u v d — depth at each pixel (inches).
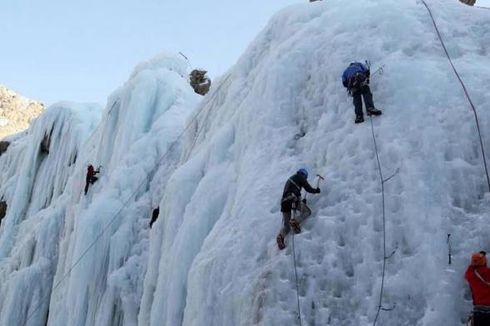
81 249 632.4
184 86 844.0
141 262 621.9
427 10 438.3
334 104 397.7
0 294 853.2
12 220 1044.5
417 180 315.9
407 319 274.8
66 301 649.0
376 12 442.9
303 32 472.7
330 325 290.7
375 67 398.6
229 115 514.0
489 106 338.0
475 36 413.1
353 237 315.9
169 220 493.7
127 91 807.7
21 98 2311.8
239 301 325.7
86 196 749.9
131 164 715.4
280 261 318.3
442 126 339.6
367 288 295.0
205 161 500.7
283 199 328.8
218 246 362.9
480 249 283.7
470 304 266.5
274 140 412.2
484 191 308.7
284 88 438.3
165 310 439.8
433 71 373.7
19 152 1278.3
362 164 344.5
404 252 297.1
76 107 1093.1
